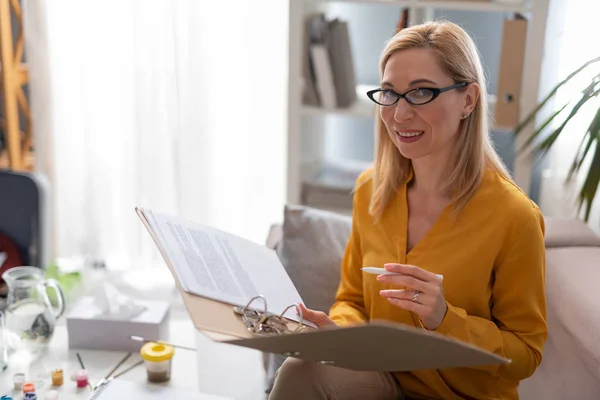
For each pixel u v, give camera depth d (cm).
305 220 199
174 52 289
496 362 109
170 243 138
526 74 245
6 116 310
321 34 268
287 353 123
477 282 147
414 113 145
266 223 317
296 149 278
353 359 122
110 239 322
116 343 177
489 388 152
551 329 170
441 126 145
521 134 249
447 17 283
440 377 152
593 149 213
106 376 166
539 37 241
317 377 146
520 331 147
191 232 147
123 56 302
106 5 297
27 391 154
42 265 218
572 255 182
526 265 146
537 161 263
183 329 191
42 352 176
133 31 291
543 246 148
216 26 295
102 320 177
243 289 138
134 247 318
